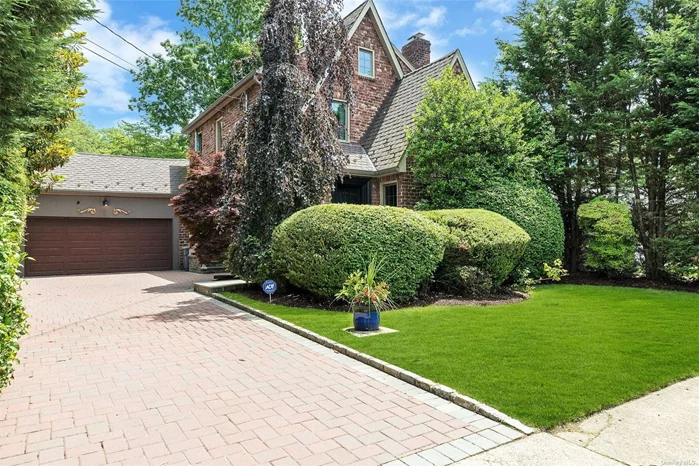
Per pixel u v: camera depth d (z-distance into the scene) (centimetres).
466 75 1357
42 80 484
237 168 973
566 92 1155
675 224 1009
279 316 686
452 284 862
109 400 371
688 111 918
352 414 340
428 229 784
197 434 307
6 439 301
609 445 285
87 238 1565
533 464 263
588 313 677
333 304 769
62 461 271
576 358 447
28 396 380
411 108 1283
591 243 1086
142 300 915
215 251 1236
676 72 972
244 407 354
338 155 966
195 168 1262
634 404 346
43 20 475
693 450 277
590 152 1114
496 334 546
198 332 616
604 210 1051
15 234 421
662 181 1030
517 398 351
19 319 345
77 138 3067
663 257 1028
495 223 875
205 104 2539
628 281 1062
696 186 937
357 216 755
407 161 1150
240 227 959
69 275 1507
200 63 2547
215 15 2477
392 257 748
